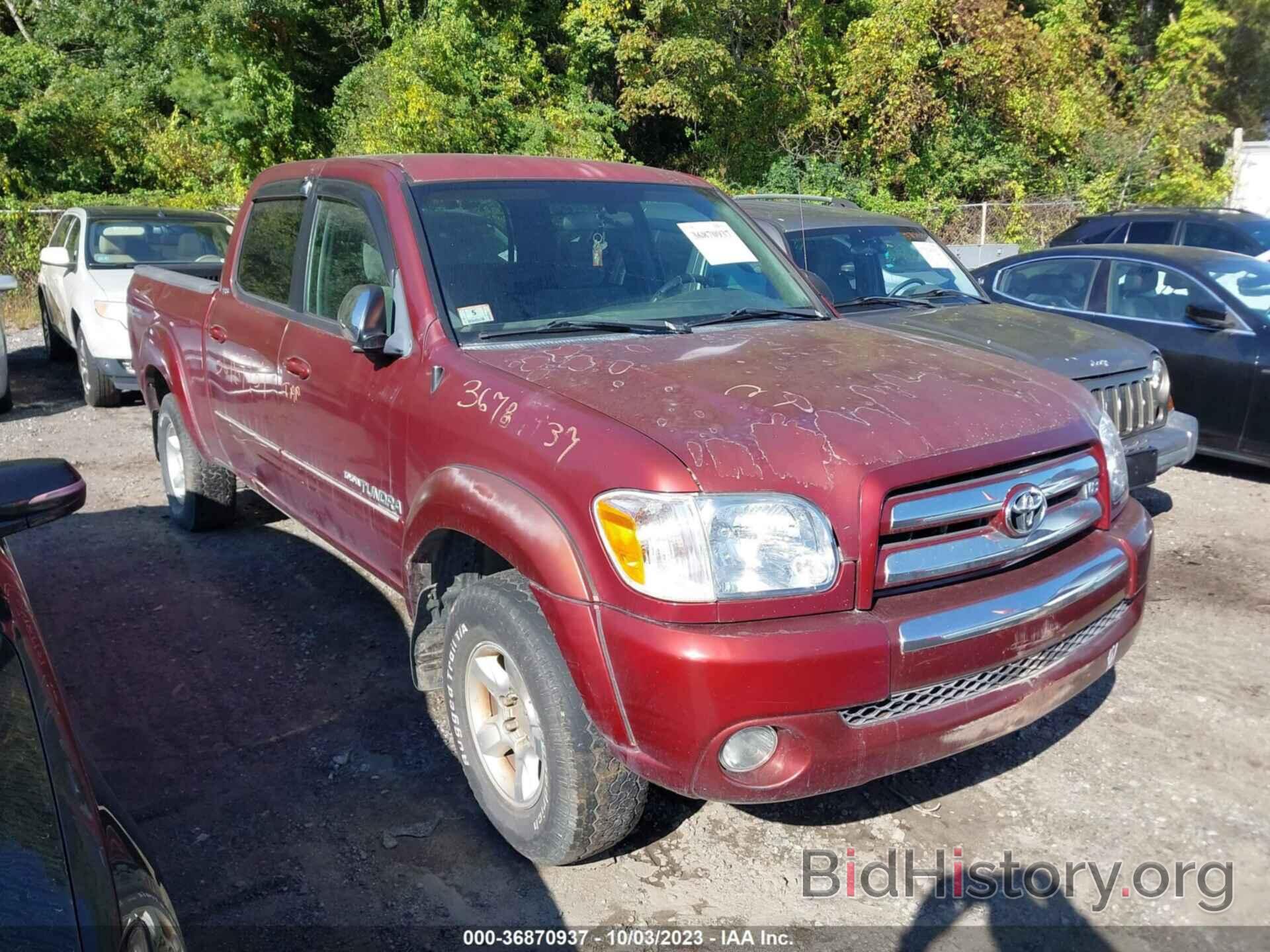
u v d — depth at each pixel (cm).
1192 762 370
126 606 496
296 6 2030
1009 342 583
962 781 359
